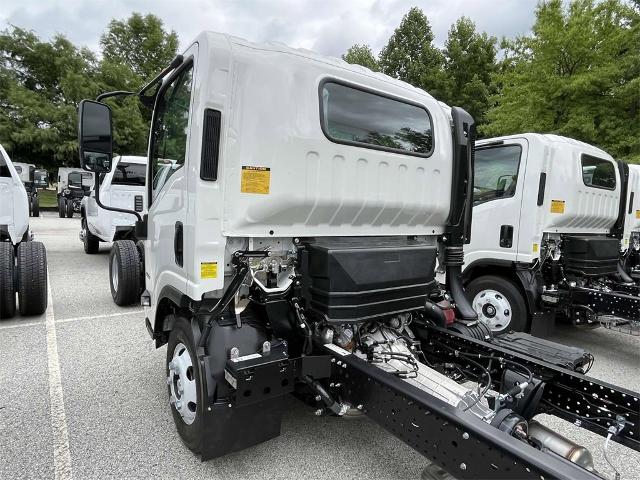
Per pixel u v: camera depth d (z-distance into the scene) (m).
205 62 2.02
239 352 2.15
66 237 12.44
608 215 5.37
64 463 2.37
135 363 3.77
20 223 5.12
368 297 2.26
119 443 2.57
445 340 2.89
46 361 3.78
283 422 2.89
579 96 11.27
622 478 2.48
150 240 3.12
